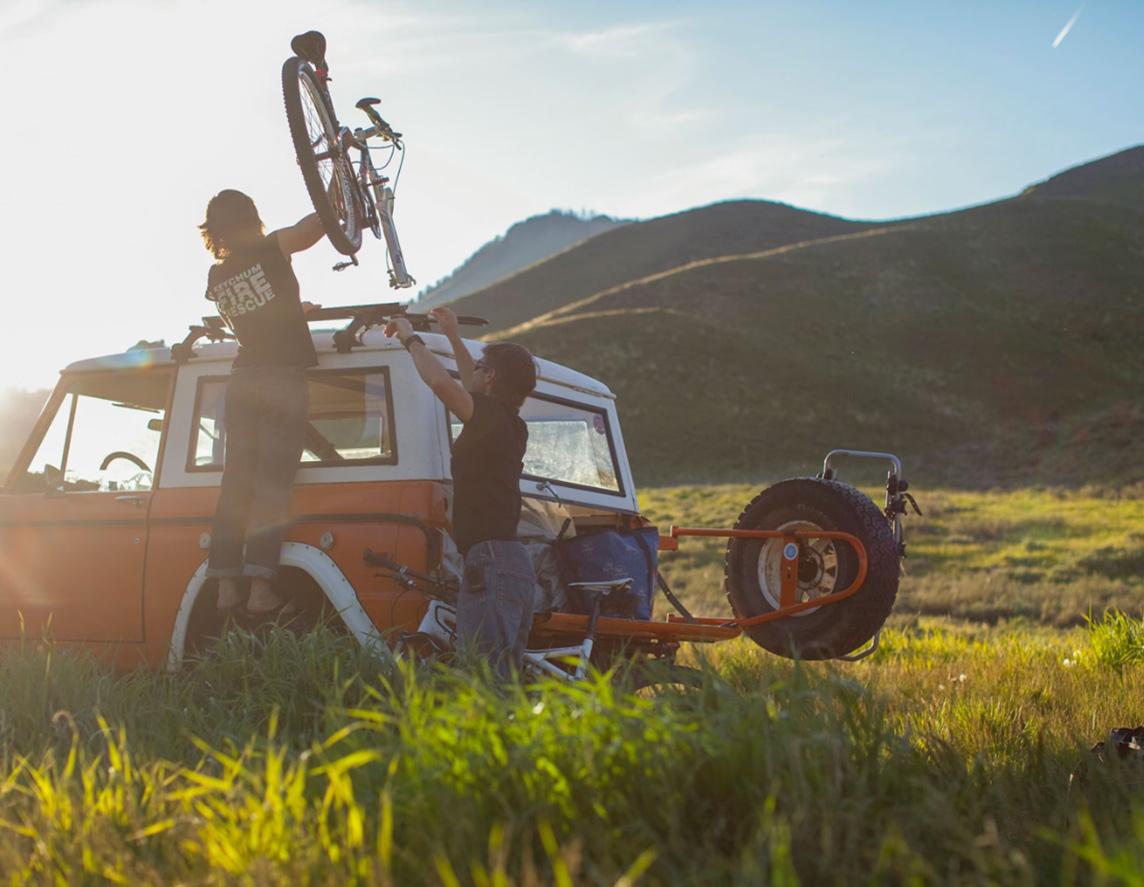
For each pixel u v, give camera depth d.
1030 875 2.63
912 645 10.40
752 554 5.57
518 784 2.90
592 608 5.10
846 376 75.69
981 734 4.93
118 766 3.39
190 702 4.29
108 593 5.59
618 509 6.56
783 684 3.60
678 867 2.71
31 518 5.86
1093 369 80.44
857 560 5.16
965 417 70.50
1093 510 34.03
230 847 2.67
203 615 5.43
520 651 4.44
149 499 5.59
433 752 3.02
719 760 2.99
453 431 5.39
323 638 4.63
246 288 5.12
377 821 2.87
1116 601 18.33
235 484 5.08
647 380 69.75
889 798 3.11
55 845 2.90
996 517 32.94
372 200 5.91
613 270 144.00
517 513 4.56
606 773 2.95
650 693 5.05
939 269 102.12
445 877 2.44
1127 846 2.74
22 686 4.54
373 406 5.27
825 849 2.66
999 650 9.91
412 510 5.00
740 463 58.84
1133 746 4.29
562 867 2.39
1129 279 98.12
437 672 4.32
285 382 5.10
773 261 101.06
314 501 5.17
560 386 6.36
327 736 3.55
